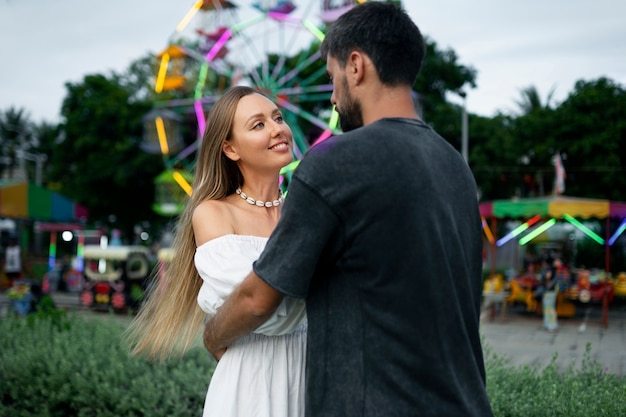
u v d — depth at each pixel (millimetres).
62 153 24984
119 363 3348
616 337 9438
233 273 1492
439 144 1331
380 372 1185
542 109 20578
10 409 3318
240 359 1607
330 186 1199
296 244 1212
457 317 1217
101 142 24031
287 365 1638
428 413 1163
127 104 24344
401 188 1195
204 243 1624
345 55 1326
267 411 1585
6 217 14523
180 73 17672
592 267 17141
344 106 1354
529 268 12438
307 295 1301
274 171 1754
